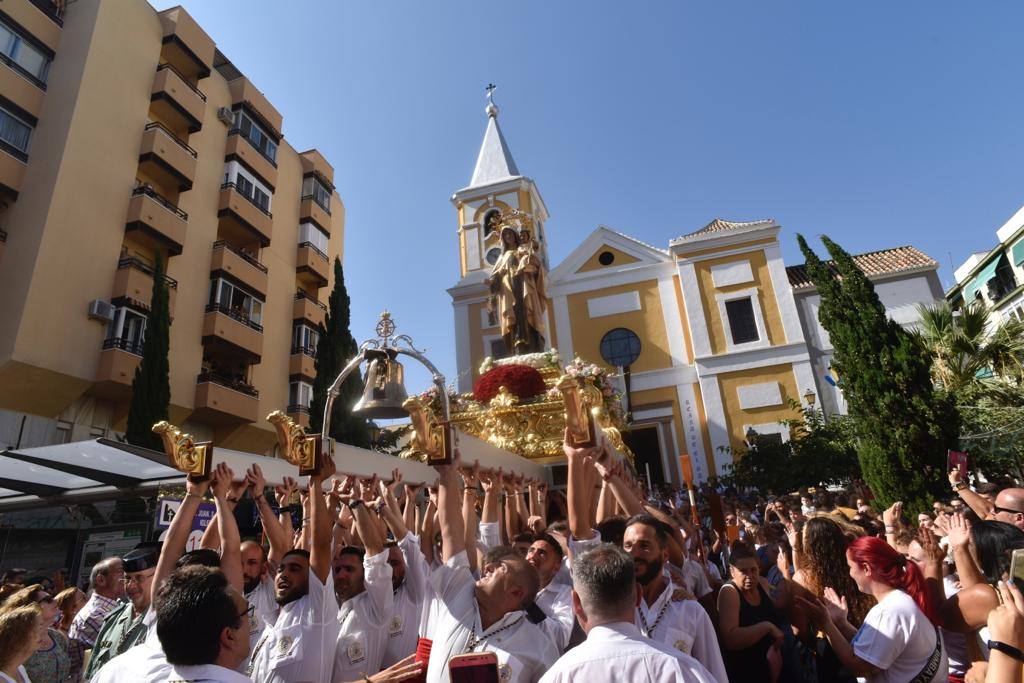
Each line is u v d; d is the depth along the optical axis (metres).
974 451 12.73
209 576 2.57
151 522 7.13
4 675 3.31
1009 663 2.37
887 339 12.74
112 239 19.70
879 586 3.63
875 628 3.46
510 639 3.07
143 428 16.06
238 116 26.45
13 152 18.48
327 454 3.92
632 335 27.03
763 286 26.00
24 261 17.53
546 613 3.86
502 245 14.58
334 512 4.32
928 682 3.31
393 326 4.66
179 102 22.66
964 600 3.57
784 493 18.59
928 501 11.40
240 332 23.58
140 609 4.20
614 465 4.10
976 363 14.89
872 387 12.42
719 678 3.26
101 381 18.28
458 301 28.30
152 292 18.97
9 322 16.89
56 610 4.79
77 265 18.45
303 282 29.70
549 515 9.70
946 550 5.36
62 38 20.41
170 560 3.36
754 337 25.72
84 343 18.27
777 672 4.01
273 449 25.95
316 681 3.38
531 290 13.94
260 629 4.03
